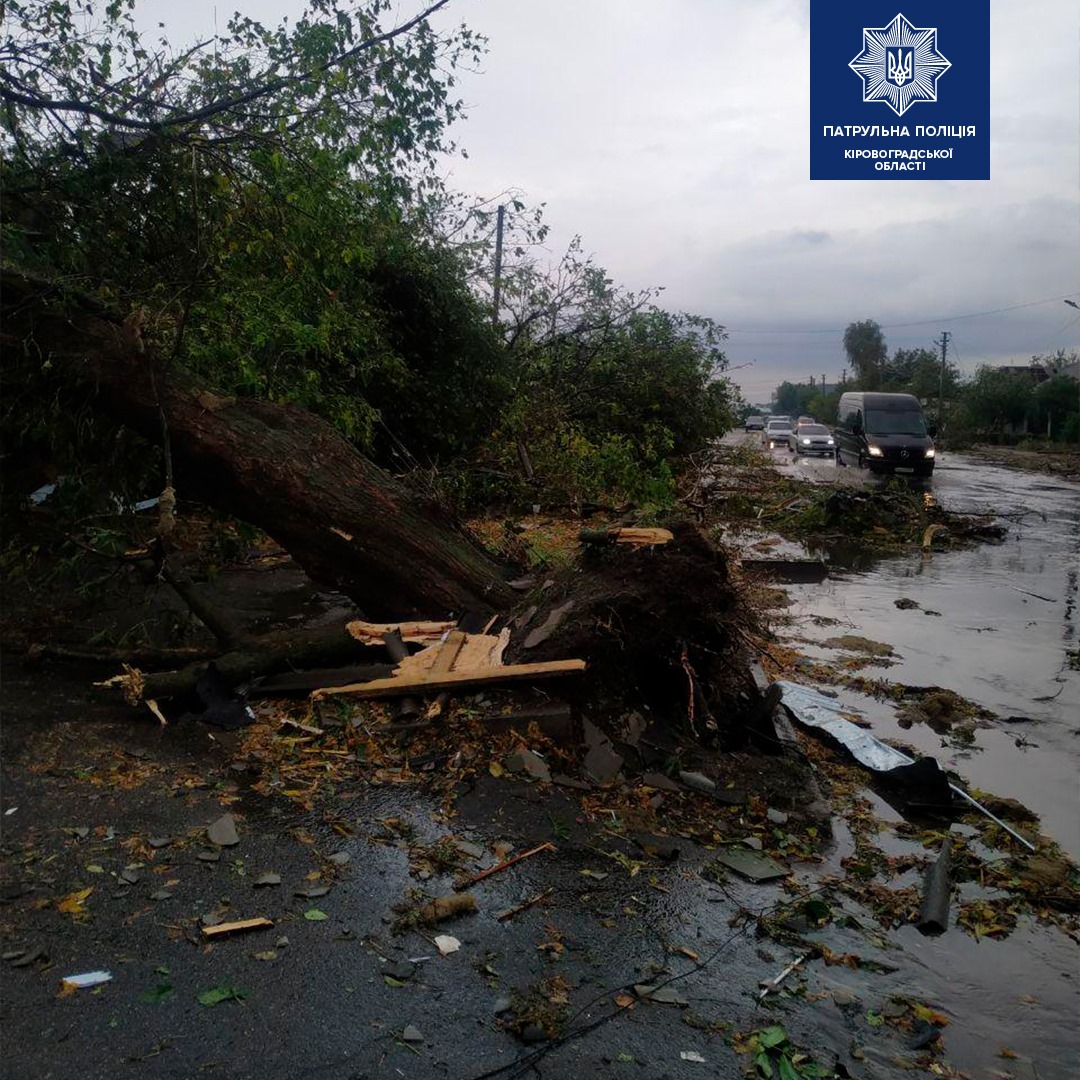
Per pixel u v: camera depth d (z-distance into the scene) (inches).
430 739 191.0
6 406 250.2
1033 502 844.0
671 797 182.5
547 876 148.8
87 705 202.2
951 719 259.0
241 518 255.3
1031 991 132.9
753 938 138.1
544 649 202.2
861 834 180.9
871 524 636.1
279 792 169.0
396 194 340.8
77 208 288.8
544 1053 107.5
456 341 511.2
